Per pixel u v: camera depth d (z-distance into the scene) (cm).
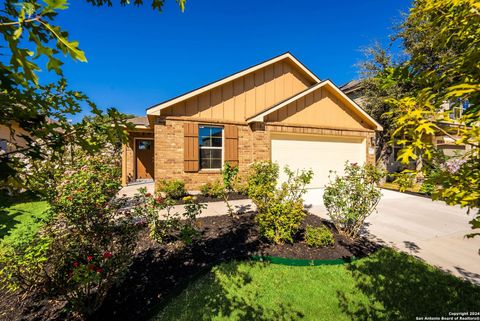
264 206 454
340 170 1094
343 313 272
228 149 906
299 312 272
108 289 282
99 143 193
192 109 855
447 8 197
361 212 471
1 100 132
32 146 161
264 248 414
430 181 176
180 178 830
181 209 657
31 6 98
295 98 944
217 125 898
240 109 945
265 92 1004
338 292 308
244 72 933
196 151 851
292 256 391
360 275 347
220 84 885
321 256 395
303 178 495
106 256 257
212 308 273
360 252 418
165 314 262
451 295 301
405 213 685
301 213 432
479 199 145
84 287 266
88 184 366
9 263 245
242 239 448
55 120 175
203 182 863
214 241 438
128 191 913
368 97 1355
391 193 1009
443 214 675
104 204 344
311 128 1020
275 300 291
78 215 309
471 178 157
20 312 254
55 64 107
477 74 170
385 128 1338
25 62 103
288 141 991
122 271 278
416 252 427
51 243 267
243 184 886
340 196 486
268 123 939
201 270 341
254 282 325
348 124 1116
